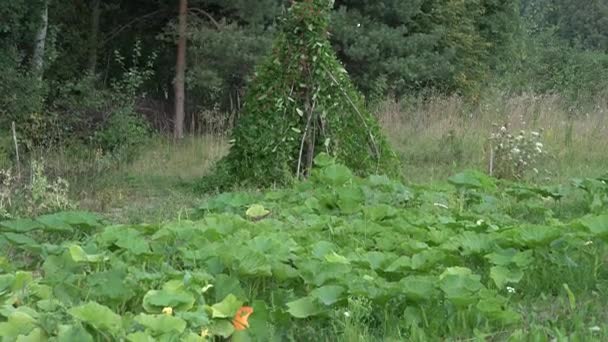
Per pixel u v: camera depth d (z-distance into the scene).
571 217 7.80
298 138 10.10
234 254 5.05
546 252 5.54
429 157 13.34
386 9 19.73
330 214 7.32
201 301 4.53
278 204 7.89
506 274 5.12
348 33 18.69
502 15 25.55
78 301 4.56
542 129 13.77
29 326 4.01
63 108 15.24
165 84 19.09
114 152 13.72
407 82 19.95
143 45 19.11
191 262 5.25
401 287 4.57
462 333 4.44
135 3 19.02
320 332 4.47
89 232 6.94
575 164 12.47
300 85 10.05
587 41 37.56
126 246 5.43
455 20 22.19
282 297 4.89
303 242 6.09
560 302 4.96
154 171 12.66
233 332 4.27
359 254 5.50
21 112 13.70
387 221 6.87
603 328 4.43
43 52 15.36
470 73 22.72
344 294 4.58
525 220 7.70
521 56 26.53
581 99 18.66
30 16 14.84
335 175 8.08
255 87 10.12
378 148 10.28
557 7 38.22
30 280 4.69
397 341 4.27
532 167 11.52
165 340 3.88
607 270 5.56
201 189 10.20
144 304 4.31
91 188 10.69
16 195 9.14
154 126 17.55
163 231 5.84
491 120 15.23
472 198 8.23
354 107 10.20
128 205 9.55
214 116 16.91
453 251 5.65
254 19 16.45
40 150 13.02
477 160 12.78
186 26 16.83
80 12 18.50
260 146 9.91
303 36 10.07
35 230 6.89
